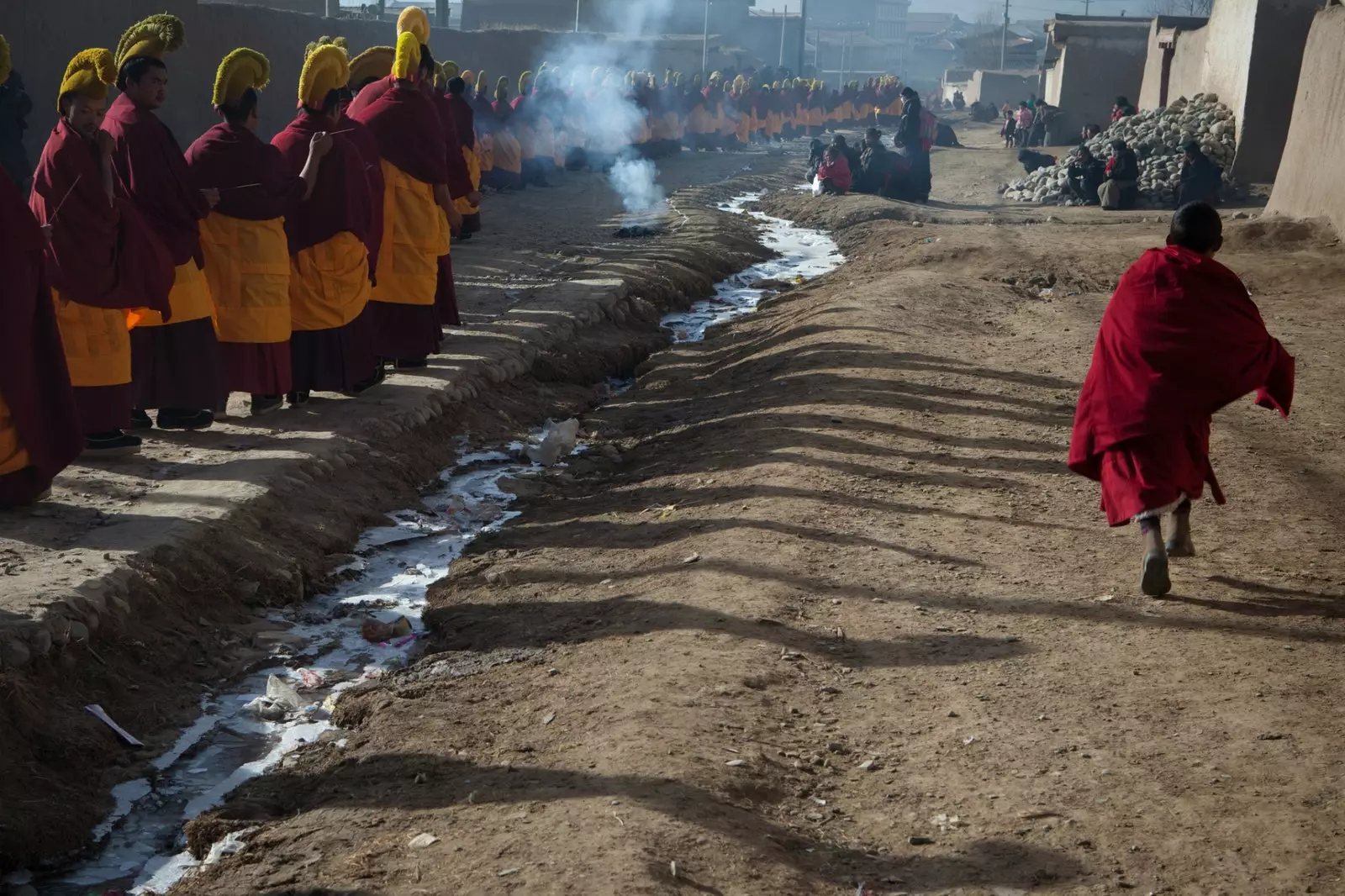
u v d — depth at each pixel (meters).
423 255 9.78
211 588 6.39
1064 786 4.31
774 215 23.77
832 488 7.65
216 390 8.03
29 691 5.12
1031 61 105.81
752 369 11.45
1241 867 3.79
